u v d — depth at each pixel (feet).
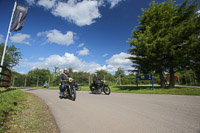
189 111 13.41
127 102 19.48
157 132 8.41
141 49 37.58
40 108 16.16
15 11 42.19
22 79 151.43
